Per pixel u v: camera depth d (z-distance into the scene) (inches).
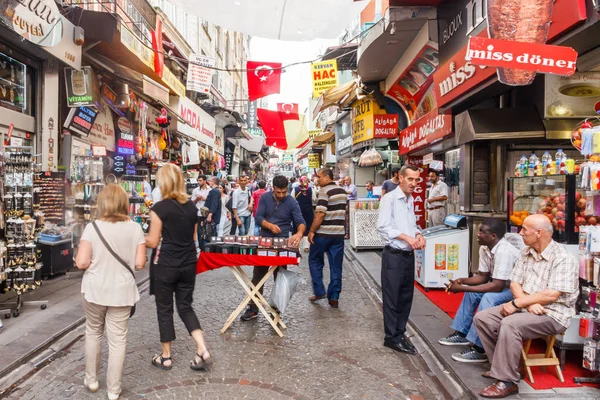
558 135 246.7
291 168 3080.7
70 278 284.8
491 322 144.9
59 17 253.8
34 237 219.6
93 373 139.6
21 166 214.1
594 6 133.4
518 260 152.6
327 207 238.5
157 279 155.2
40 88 299.6
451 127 306.2
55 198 286.7
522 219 198.5
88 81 314.8
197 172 651.5
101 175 314.8
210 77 468.8
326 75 416.2
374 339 191.8
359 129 583.5
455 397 141.3
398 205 179.6
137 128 477.4
